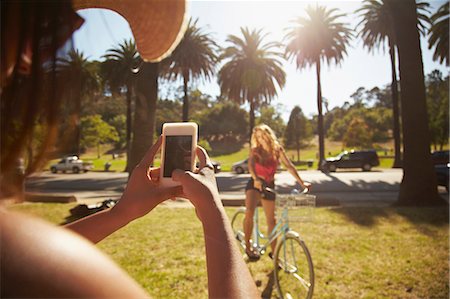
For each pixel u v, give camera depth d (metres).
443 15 28.31
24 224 0.43
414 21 9.46
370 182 19.08
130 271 4.14
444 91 45.53
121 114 66.44
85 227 1.03
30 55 0.51
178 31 1.00
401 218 7.07
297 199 3.63
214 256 0.80
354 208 8.39
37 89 0.51
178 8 0.97
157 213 7.88
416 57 9.37
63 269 0.41
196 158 1.24
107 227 1.05
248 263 4.33
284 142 63.59
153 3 0.97
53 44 0.52
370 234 5.81
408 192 9.22
